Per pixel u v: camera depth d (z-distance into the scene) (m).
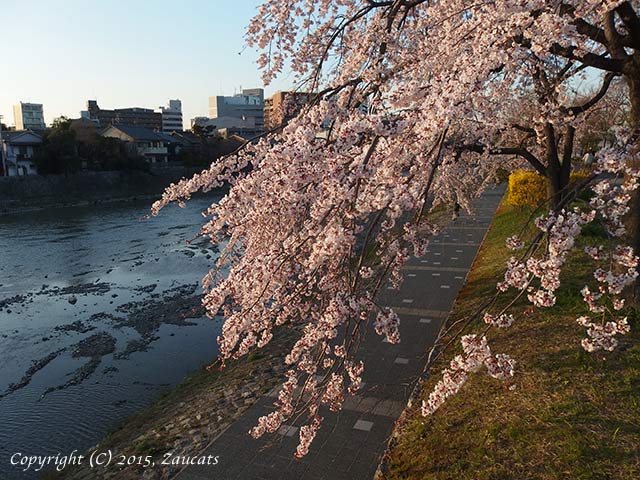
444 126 2.41
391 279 4.96
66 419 7.75
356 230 2.68
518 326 6.25
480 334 2.79
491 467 3.83
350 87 3.64
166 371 9.31
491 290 8.26
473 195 9.91
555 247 2.53
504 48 2.91
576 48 4.19
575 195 2.88
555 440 3.96
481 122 3.11
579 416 4.21
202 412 6.05
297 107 4.89
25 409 8.14
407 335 7.26
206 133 54.25
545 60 4.51
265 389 6.23
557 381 4.83
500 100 3.06
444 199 8.40
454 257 12.08
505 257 10.32
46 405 8.25
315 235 2.88
